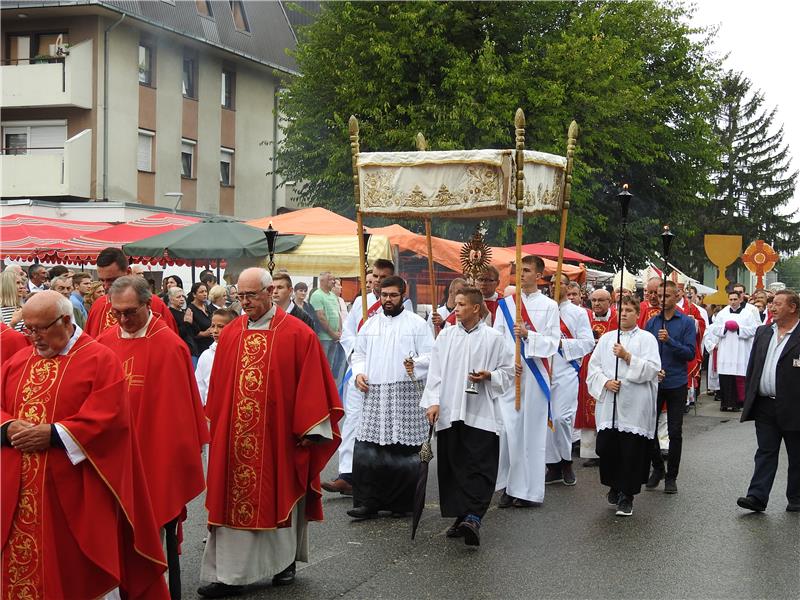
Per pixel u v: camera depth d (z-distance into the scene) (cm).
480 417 734
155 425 613
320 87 2572
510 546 726
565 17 2667
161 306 801
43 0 2519
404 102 2453
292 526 641
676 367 930
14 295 860
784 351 834
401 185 877
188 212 2766
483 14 2505
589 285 2695
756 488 838
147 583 538
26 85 2581
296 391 644
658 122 2853
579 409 1079
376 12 2467
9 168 2561
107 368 516
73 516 504
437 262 1380
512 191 848
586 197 2469
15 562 502
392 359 822
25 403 511
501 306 898
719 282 2109
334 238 1348
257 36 3234
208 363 898
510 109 2314
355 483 818
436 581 638
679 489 940
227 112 3139
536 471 855
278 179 3388
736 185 5662
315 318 1300
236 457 626
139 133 2759
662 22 2978
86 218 2512
